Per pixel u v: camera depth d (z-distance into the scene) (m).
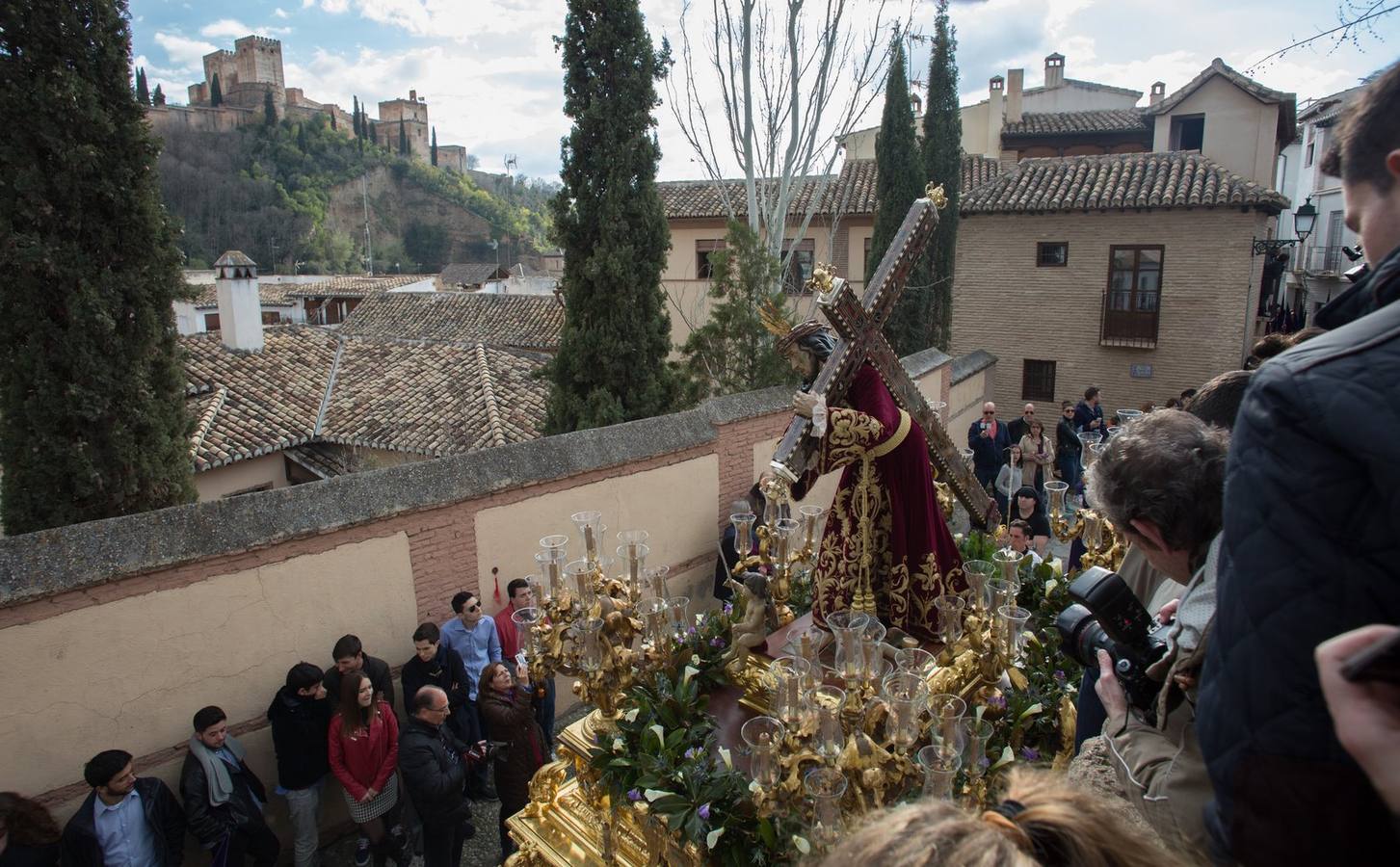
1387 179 1.12
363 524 6.22
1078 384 20.09
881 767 2.87
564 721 7.41
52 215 6.41
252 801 5.33
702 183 24.78
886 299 3.62
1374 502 0.87
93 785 4.67
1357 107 1.19
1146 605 3.17
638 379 10.42
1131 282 19.31
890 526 3.79
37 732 4.86
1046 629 4.50
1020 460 10.92
